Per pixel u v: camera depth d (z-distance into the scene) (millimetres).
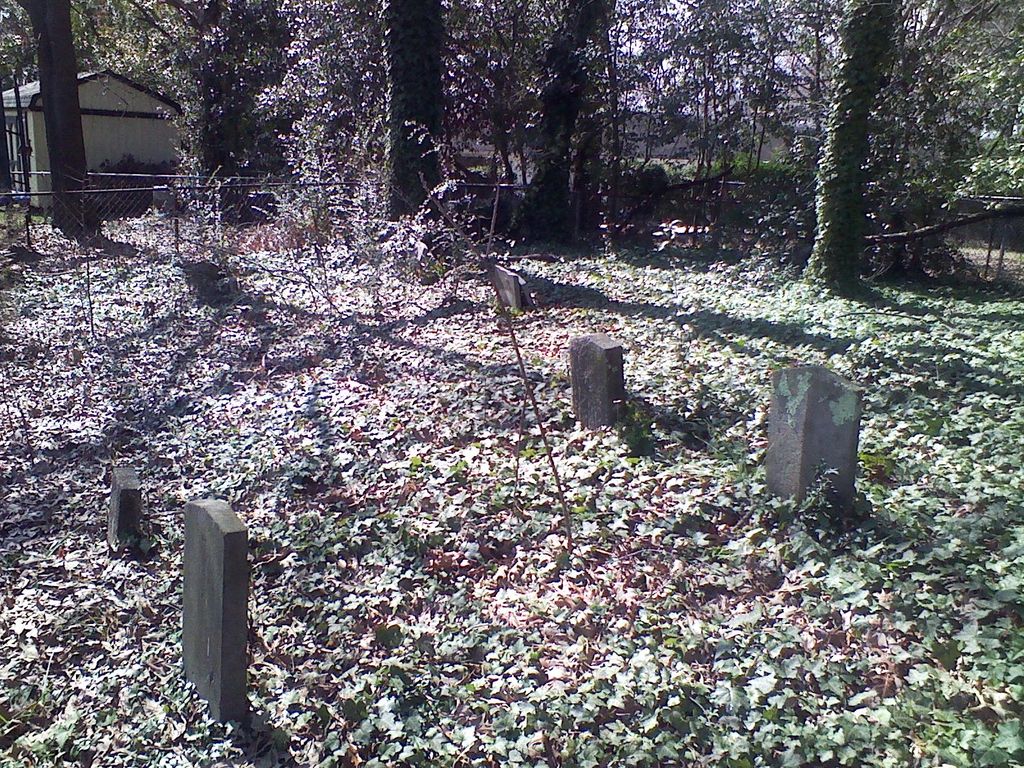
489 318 11391
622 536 5461
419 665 4516
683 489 5902
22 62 38188
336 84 19500
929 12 16047
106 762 4195
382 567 5484
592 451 6574
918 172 15719
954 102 15141
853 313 11375
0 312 11727
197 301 12914
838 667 4055
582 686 4176
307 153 17609
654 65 19188
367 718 4199
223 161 26641
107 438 8148
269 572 5586
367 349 10070
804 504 5293
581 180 19891
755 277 14352
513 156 21828
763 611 4590
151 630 5223
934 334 10078
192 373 9805
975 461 6074
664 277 14438
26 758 4234
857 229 13258
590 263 16328
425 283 13141
